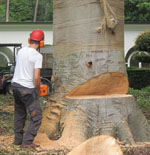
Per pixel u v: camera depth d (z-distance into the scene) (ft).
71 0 21.04
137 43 71.56
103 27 20.84
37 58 19.12
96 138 15.67
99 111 20.45
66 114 20.86
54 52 22.17
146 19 137.90
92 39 20.84
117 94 21.81
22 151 18.47
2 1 162.09
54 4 22.07
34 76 18.99
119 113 20.68
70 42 21.22
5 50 82.43
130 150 18.97
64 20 21.39
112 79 21.38
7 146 19.74
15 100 19.79
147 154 18.62
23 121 20.08
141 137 21.34
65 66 21.44
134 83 74.64
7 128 25.84
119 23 21.43
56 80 21.89
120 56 21.48
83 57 20.93
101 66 20.92
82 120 20.29
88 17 20.80
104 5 20.66
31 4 163.84
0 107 40.68
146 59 83.76
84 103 20.45
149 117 32.40
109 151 15.11
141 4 136.15
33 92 19.10
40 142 20.20
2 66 64.85
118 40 21.42
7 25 91.35
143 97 49.85
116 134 20.45
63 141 19.84
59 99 21.52
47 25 91.56
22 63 19.15
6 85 56.90
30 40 19.81
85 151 15.49
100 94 21.65
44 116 22.09
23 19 161.48
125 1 140.87
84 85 21.01
